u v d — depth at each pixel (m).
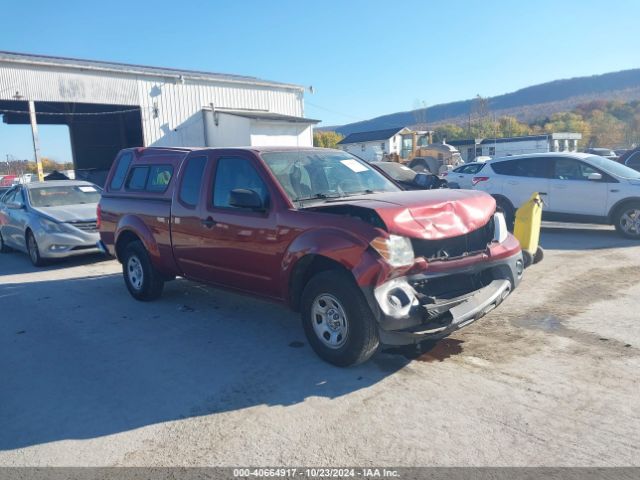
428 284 4.43
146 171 6.92
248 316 6.26
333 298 4.44
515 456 3.17
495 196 12.05
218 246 5.54
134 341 5.57
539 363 4.47
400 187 6.03
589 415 3.59
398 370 4.47
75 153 32.28
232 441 3.51
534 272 7.78
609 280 7.14
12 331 6.14
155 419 3.88
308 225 4.61
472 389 4.05
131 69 25.89
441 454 3.23
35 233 9.98
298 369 4.61
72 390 4.45
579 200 10.92
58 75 23.75
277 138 28.36
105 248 7.64
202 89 28.70
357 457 3.25
